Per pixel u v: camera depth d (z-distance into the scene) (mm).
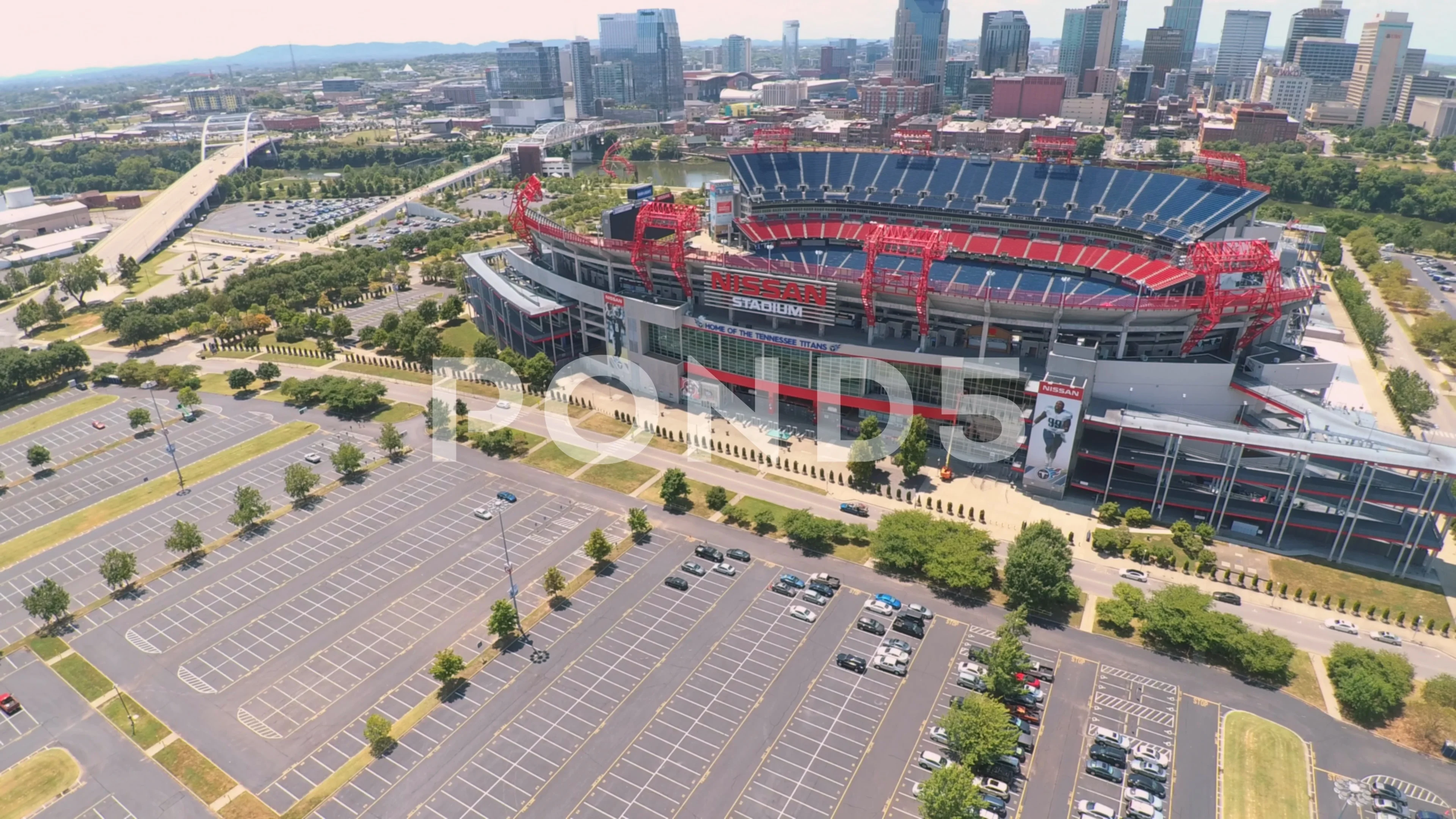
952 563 130250
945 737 103875
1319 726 105875
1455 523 147000
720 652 120500
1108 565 138250
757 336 182875
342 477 172000
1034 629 123562
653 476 168875
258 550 148250
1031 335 172250
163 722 110812
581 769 101625
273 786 100312
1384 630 122938
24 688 117562
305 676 118125
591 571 139625
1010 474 166125
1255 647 112500
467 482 168875
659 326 199875
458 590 135875
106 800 99312
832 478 165875
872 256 166000
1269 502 144875
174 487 170625
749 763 102000
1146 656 118125
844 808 95750
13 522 160125
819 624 125875
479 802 97438
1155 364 157250
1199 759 101375
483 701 112375
